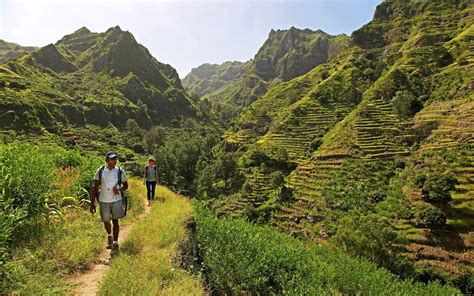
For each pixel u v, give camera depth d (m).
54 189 9.52
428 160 48.06
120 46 198.50
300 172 60.59
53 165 11.91
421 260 32.41
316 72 139.62
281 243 18.48
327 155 61.50
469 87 65.44
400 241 34.53
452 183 39.38
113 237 6.96
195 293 5.57
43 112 97.06
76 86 155.38
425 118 61.00
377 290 15.53
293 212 48.91
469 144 47.56
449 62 87.50
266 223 48.38
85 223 8.59
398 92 73.38
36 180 8.02
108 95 156.12
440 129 55.56
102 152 92.75
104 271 5.99
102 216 6.95
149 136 127.69
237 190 64.81
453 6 138.00
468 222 35.09
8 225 5.99
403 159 52.75
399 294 15.58
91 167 13.66
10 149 9.70
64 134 97.19
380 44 144.75
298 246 20.16
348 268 17.84
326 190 50.75
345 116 88.06
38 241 6.58
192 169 89.44
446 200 38.38
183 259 7.61
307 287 11.50
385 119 68.00
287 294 10.42
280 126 90.00
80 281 5.50
